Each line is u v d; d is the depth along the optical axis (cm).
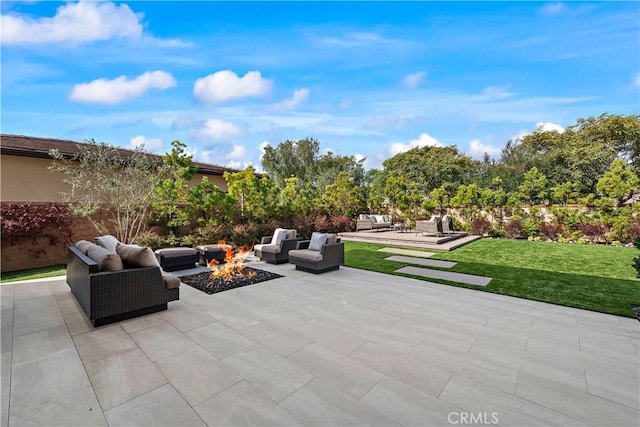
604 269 703
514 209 1378
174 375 267
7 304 455
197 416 215
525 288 548
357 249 1042
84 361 291
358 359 296
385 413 220
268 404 229
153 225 941
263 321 393
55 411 220
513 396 240
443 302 472
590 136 1714
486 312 428
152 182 857
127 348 317
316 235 727
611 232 1124
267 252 779
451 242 1156
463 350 316
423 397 238
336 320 397
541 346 325
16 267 726
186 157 940
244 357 299
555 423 211
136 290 397
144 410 221
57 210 775
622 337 348
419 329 369
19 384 253
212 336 347
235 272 675
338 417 215
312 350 314
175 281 437
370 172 2922
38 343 328
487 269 712
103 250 413
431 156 2442
